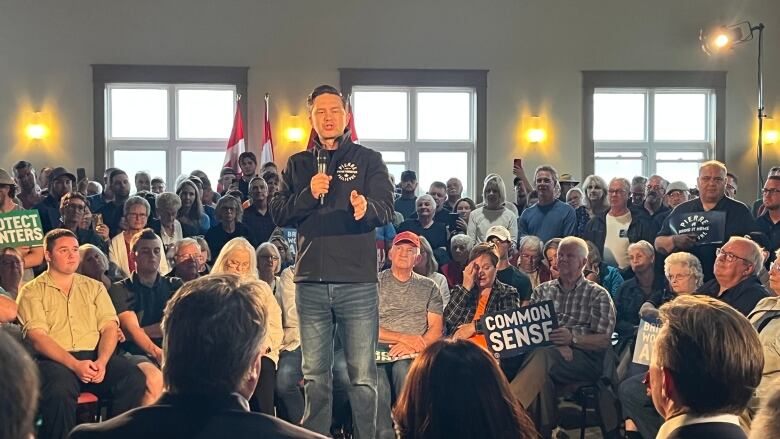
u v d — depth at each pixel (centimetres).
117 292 510
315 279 335
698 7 1334
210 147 1331
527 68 1325
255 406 482
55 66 1273
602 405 501
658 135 1370
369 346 340
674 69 1335
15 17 1266
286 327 518
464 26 1319
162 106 1324
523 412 199
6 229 538
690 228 547
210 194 993
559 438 529
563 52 1327
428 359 197
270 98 1302
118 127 1316
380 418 476
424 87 1330
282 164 1300
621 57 1332
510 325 481
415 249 515
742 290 460
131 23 1287
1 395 124
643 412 459
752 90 1341
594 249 635
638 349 474
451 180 1071
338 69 1309
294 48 1304
